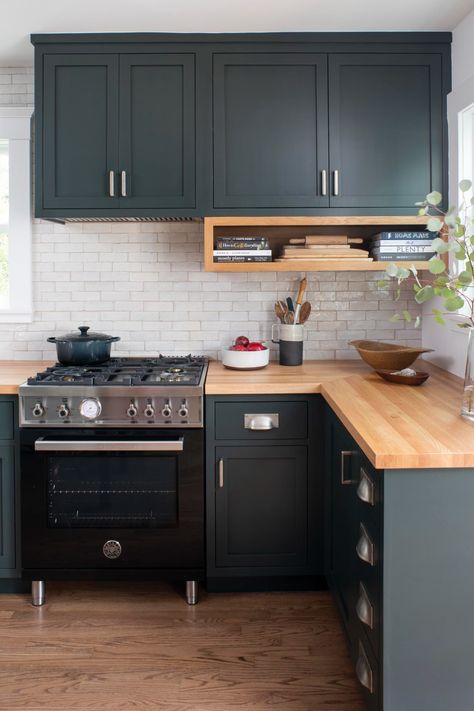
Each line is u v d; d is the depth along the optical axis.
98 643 2.32
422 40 2.79
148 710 1.94
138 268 3.21
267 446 2.60
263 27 2.73
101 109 2.81
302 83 2.80
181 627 2.43
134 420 2.52
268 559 2.64
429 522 1.58
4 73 3.14
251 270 2.85
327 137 2.81
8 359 3.25
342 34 2.78
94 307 3.22
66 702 1.98
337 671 2.14
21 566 2.64
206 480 2.60
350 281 3.22
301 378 2.68
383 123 2.81
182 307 3.22
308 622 2.46
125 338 3.23
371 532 1.73
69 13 2.58
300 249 2.88
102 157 2.82
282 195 2.82
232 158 2.82
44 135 2.82
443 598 1.59
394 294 3.22
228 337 3.23
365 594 1.81
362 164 2.82
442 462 1.55
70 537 2.59
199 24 2.70
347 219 2.82
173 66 2.80
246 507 2.62
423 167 2.82
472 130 2.71
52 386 2.52
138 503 2.59
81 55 2.80
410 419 1.93
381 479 1.60
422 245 2.86
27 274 3.18
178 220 3.07
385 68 2.80
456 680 1.60
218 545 2.62
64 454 2.55
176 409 2.53
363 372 2.84
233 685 2.07
